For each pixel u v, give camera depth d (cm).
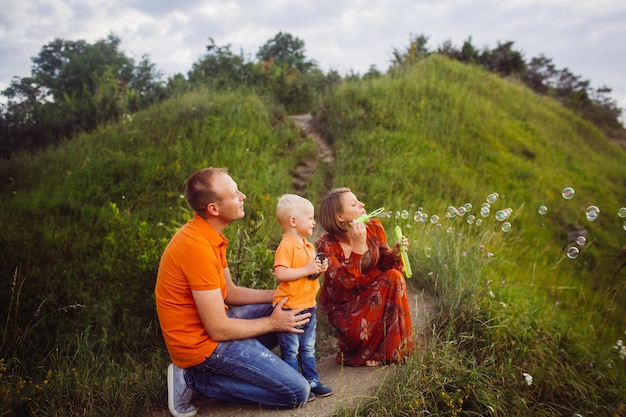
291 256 300
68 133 1159
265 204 721
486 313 408
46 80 2206
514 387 335
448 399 292
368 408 277
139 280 449
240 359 276
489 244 693
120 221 532
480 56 2334
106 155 898
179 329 272
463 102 1442
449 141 1181
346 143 1086
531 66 2486
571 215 1076
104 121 1202
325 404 290
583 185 1273
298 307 296
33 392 298
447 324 394
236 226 599
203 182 272
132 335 405
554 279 720
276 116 1268
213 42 1598
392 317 327
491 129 1354
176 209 712
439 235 568
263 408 293
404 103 1319
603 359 416
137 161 859
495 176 1099
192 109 1101
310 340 306
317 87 1709
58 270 520
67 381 314
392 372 318
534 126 1552
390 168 941
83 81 2125
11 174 862
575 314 607
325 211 334
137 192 778
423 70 1683
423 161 1015
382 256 352
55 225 655
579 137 1728
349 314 336
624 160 1714
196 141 952
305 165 1015
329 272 326
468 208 396
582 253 918
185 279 270
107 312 424
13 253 541
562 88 2444
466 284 438
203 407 303
